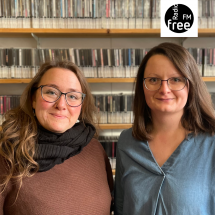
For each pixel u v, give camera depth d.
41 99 0.78
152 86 0.78
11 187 0.72
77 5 1.57
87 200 0.80
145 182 0.79
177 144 0.81
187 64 0.75
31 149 0.75
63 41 1.86
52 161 0.77
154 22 1.60
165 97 0.75
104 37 1.84
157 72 0.76
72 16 1.58
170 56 0.74
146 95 0.80
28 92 0.85
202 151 0.76
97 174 0.90
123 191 0.91
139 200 0.77
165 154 0.81
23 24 1.58
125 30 1.57
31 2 1.55
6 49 1.58
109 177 1.07
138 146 0.88
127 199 0.82
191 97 0.79
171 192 0.72
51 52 1.60
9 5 1.55
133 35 1.76
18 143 0.76
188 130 0.82
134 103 0.94
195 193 0.70
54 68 0.83
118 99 1.68
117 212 0.95
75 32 1.57
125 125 1.65
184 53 0.76
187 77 0.74
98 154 0.98
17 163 0.72
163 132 0.84
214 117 0.79
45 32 1.56
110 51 1.63
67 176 0.80
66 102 0.79
